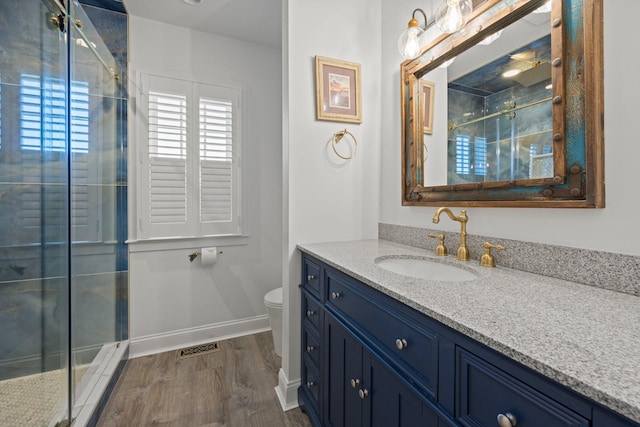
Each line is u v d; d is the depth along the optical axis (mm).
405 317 769
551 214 921
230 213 2332
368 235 1761
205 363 1963
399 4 1612
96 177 1784
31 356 1424
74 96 1577
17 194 1470
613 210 773
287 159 1576
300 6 1572
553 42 879
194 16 2045
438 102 1372
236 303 2371
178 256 2186
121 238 2023
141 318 2084
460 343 602
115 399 1599
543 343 493
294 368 1599
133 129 2039
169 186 2139
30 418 1303
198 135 2215
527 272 975
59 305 1426
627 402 347
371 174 1764
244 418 1476
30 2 1434
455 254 1255
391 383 826
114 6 1927
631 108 736
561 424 428
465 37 1204
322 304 1286
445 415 633
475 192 1174
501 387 520
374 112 1766
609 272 778
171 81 2129
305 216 1608
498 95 1091
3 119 1458
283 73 1633
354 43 1705
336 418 1167
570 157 850
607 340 503
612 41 769
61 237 1483
